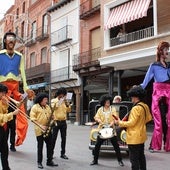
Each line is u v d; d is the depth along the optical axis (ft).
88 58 78.54
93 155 28.27
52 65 100.42
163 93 33.37
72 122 85.05
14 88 30.78
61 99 29.14
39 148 25.91
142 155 19.99
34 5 118.01
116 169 25.38
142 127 19.81
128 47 57.88
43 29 107.96
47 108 26.40
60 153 32.24
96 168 25.75
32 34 119.03
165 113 33.83
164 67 33.47
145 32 56.49
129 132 19.83
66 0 90.38
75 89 84.23
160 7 51.96
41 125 25.80
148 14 60.59
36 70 108.06
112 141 26.73
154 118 33.76
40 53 110.73
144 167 20.08
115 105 31.09
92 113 32.86
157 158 30.14
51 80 97.60
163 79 33.22
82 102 79.46
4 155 21.66
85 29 82.84
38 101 26.11
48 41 104.68
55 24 99.35
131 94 20.18
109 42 63.31
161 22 51.80
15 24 140.46
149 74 33.53
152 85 36.50
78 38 86.17
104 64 62.80
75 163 27.73
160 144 33.65
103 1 64.59
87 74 77.41
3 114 21.07
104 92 82.23
